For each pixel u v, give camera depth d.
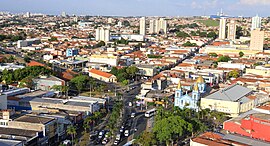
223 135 185.00
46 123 185.62
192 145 168.62
